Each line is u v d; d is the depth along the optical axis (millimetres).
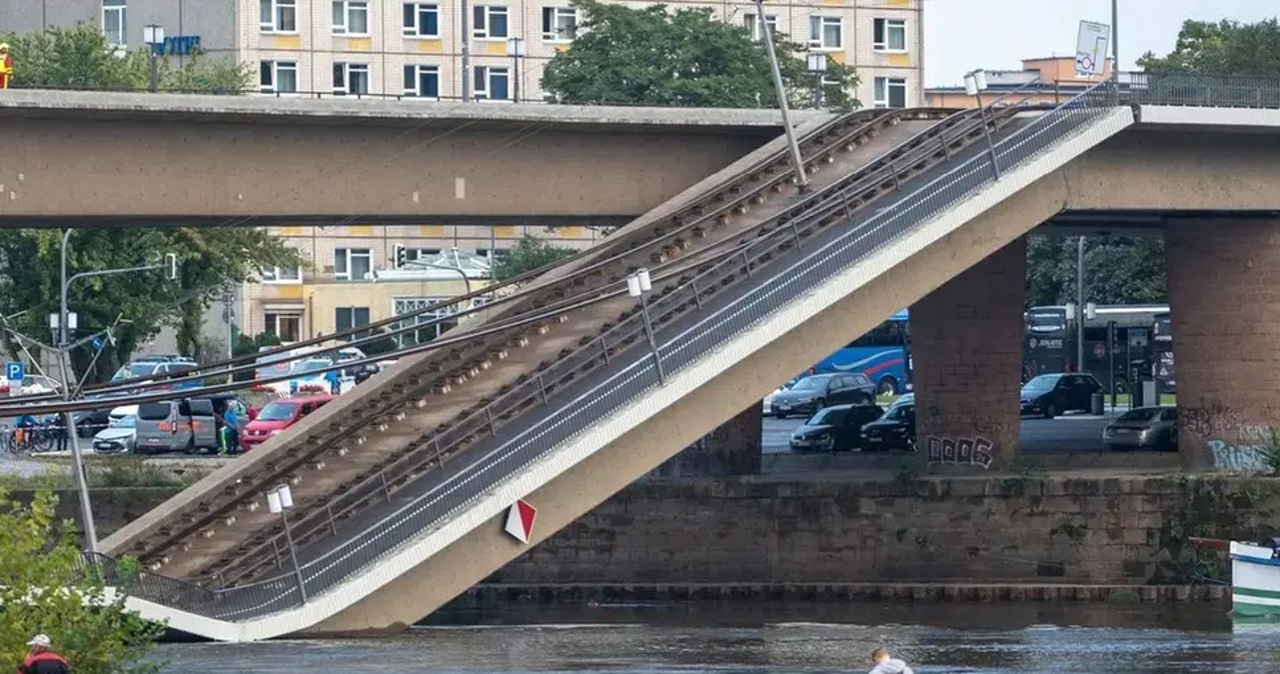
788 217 93188
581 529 103000
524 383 87188
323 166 91938
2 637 54219
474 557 80688
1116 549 100938
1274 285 105938
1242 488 100188
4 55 97312
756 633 86812
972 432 108375
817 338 88188
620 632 86625
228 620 76625
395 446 87625
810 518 102562
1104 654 79938
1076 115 94625
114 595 65688
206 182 90000
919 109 102812
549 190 95812
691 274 92062
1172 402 166750
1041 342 174625
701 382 83562
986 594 99938
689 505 102812
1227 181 101438
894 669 61156
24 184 87000
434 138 93688
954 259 92500
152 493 99375
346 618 79062
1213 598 99250
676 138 98312
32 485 99750
